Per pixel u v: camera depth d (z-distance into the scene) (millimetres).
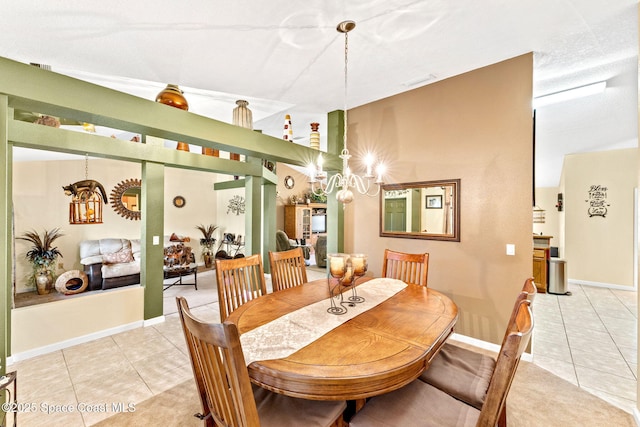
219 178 8148
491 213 2678
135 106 2064
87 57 2012
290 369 1094
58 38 1737
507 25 2004
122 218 6270
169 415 1853
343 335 1376
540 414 1837
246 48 2053
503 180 2611
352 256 1844
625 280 4867
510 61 2531
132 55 2006
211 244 7742
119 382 2211
